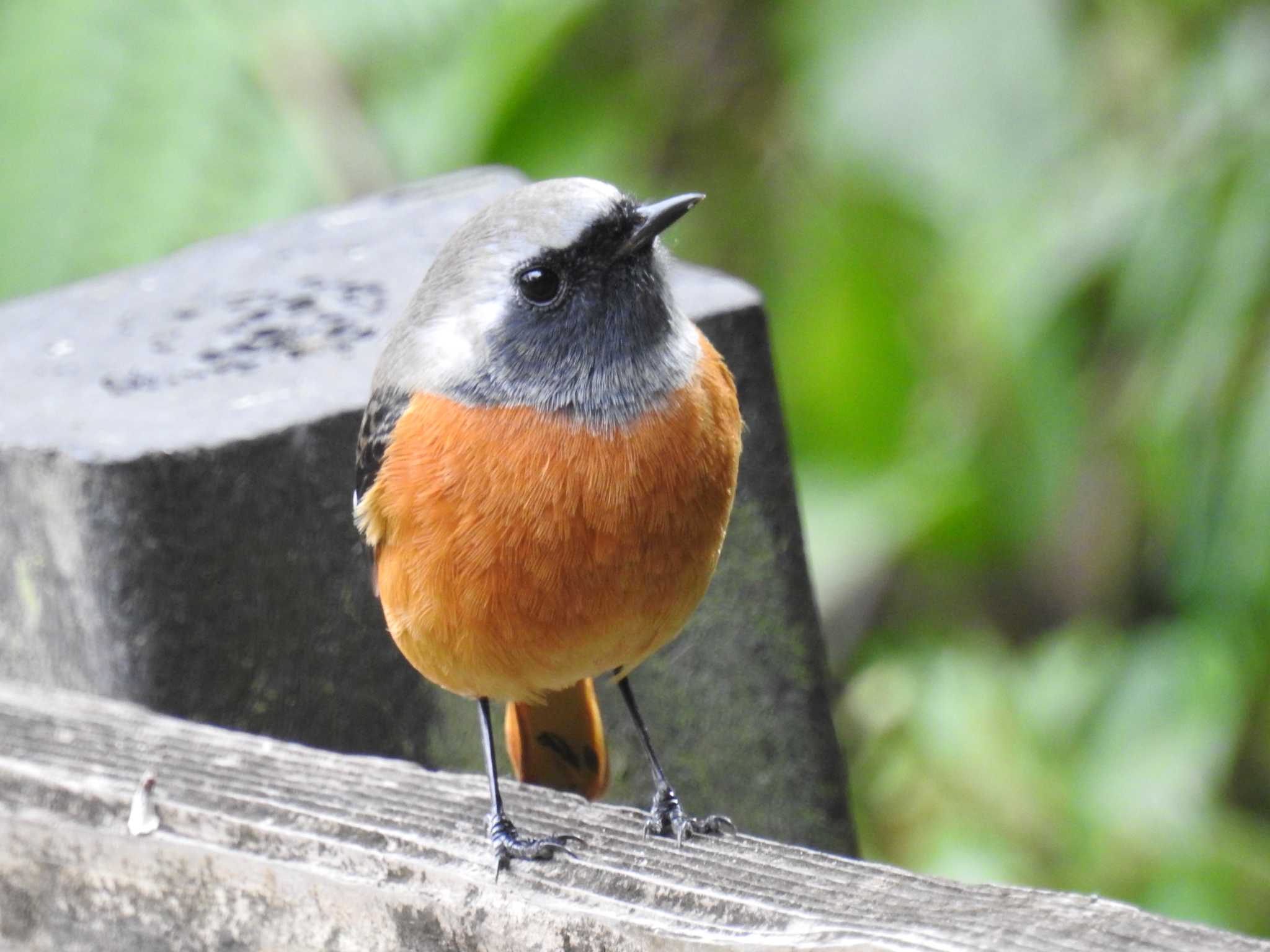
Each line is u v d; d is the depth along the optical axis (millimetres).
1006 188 12828
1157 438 11984
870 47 13055
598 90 13625
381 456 7270
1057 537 13969
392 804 6504
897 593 13953
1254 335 11625
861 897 5414
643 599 7156
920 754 12078
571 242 7129
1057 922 5016
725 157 13648
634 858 5957
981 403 13250
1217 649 12109
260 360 9055
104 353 9375
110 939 6715
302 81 13234
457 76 13438
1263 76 12180
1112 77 12758
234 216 12969
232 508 8070
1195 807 11688
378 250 10555
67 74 13008
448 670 7391
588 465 7000
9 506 8422
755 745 9094
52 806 6805
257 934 6387
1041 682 12555
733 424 7438
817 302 13438
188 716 8047
